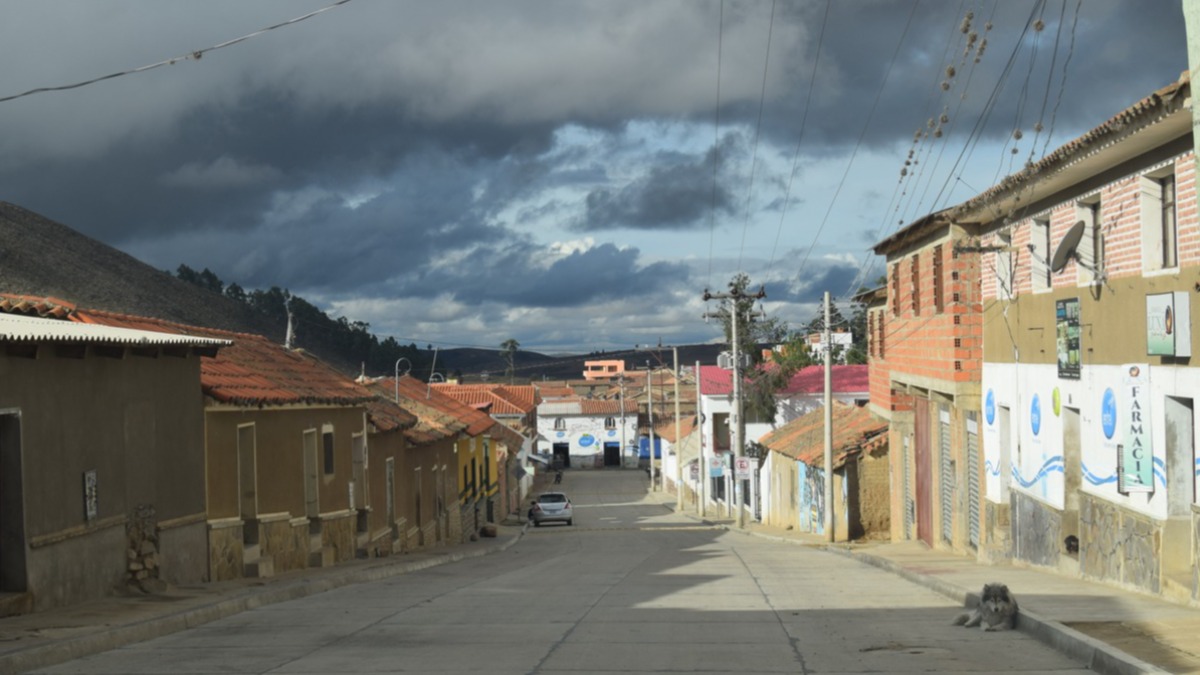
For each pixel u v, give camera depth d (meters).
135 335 15.29
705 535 45.12
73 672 9.94
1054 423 19.30
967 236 24.16
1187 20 10.70
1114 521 16.52
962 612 14.31
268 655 10.93
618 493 85.88
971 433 25.23
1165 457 14.60
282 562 20.67
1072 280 18.39
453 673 9.77
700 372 60.94
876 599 16.56
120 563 15.33
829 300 36.09
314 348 88.81
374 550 26.88
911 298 28.89
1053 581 17.67
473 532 45.56
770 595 17.33
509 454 65.88
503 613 14.78
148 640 12.19
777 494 49.72
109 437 15.10
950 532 27.22
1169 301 14.17
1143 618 11.85
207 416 18.39
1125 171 15.96
